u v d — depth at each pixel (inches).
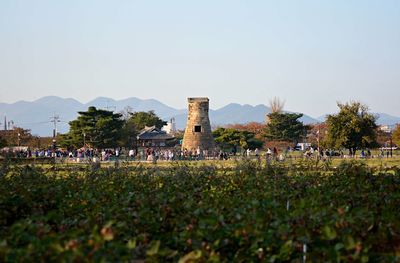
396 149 7529.5
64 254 760.3
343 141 5753.0
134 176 1796.3
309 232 933.8
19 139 7637.8
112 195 1375.5
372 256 916.0
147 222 1103.6
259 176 1648.6
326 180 1572.3
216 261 862.5
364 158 4525.1
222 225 984.9
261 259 908.0
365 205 1215.6
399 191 1382.9
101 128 6894.7
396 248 888.9
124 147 7450.8
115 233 932.0
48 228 967.0
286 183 1505.9
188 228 992.2
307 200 1115.3
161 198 1243.8
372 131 5885.8
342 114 5846.5
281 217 1006.4
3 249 797.2
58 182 1667.1
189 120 5807.1
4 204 1283.2
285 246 882.8
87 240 852.0
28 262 789.9
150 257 879.7
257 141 7175.2
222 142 6855.3
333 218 978.7
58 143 7337.6
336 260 856.9
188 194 1360.7
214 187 1550.2
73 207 1249.4
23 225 939.3
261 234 921.5
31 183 1609.3
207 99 5812.0
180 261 859.4
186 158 4564.5
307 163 2210.9
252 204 1081.4
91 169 2234.3
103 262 740.7
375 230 1052.5
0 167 1994.3
